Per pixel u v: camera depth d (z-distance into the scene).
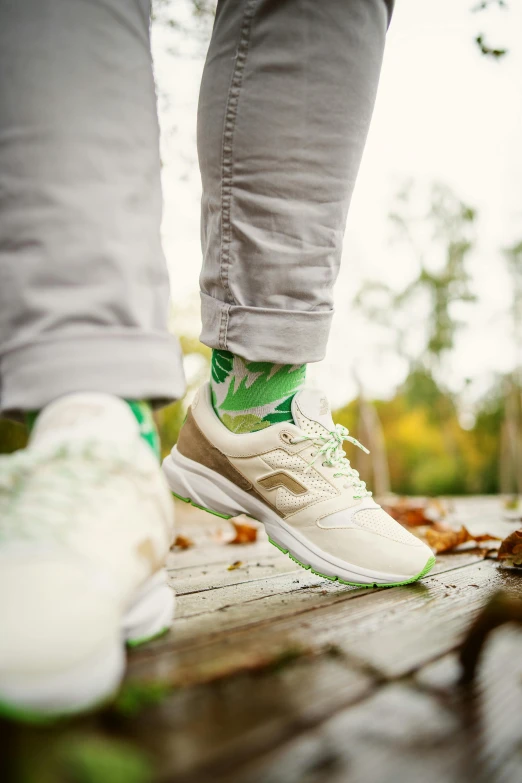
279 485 0.81
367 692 0.52
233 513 0.86
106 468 0.56
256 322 0.76
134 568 0.55
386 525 0.80
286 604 0.71
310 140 0.73
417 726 0.48
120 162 0.61
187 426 0.89
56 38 0.59
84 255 0.59
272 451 0.81
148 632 0.59
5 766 0.38
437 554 1.08
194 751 0.42
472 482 10.61
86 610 0.48
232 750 0.42
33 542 0.51
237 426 0.84
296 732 0.46
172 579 0.85
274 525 0.83
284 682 0.53
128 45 0.62
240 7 0.72
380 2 0.75
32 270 0.58
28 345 0.58
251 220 0.74
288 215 0.74
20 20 0.59
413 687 0.53
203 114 0.75
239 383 0.83
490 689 0.53
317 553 0.80
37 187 0.58
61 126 0.59
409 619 0.66
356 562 0.79
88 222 0.59
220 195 0.75
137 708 0.48
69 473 0.54
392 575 0.78
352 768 0.41
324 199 0.75
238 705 0.50
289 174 0.73
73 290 0.59
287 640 0.60
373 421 7.11
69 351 0.58
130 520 0.56
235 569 0.93
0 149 0.59
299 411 0.81
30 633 0.45
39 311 0.58
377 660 0.56
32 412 0.61
